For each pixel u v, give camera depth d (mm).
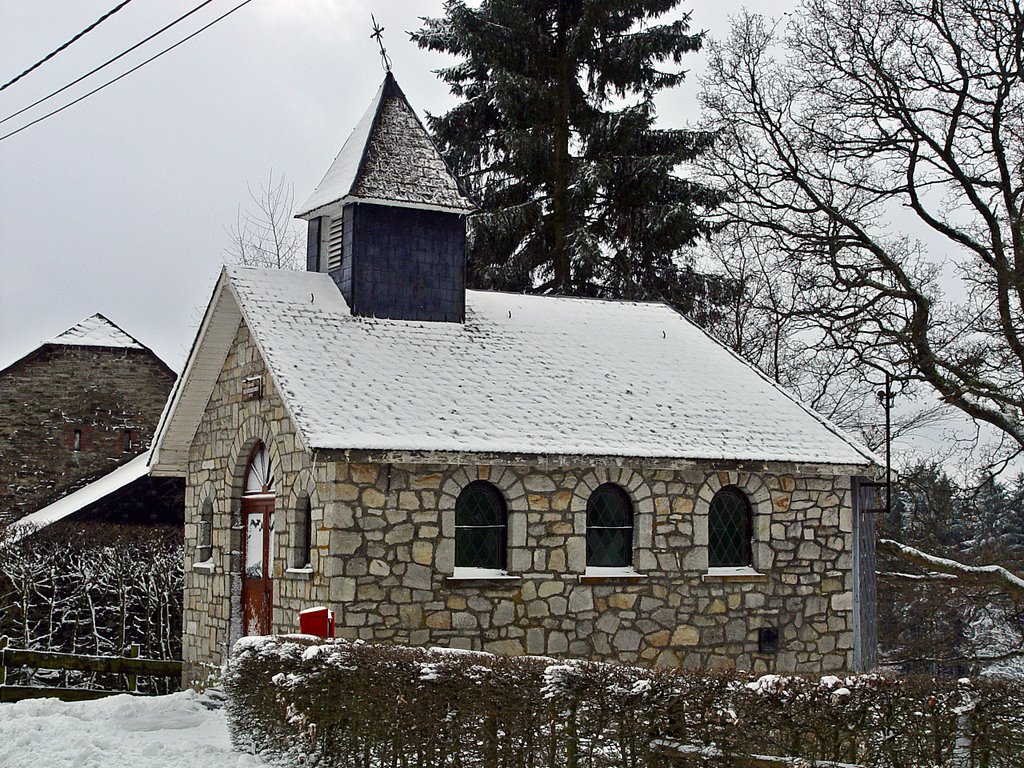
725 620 18891
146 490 29266
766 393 21172
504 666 10047
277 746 12500
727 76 26469
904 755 9422
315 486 17094
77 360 36531
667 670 9578
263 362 19422
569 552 17953
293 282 20484
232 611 20312
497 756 9906
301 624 14828
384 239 20438
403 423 17266
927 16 23453
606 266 32969
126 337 37500
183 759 12805
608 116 32688
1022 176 23016
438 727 10375
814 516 19734
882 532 29000
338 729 11586
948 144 23844
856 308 24062
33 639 26750
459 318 20875
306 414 16781
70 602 27234
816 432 20281
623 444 18328
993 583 22703
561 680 9477
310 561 17438
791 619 19359
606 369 20500
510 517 17688
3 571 26609
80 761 12609
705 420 19734
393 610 16734
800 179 25766
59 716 15742
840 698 9320
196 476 22500
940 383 23359
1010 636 26625
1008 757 9484
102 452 36344
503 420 18062
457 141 33750
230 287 19875
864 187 24953
